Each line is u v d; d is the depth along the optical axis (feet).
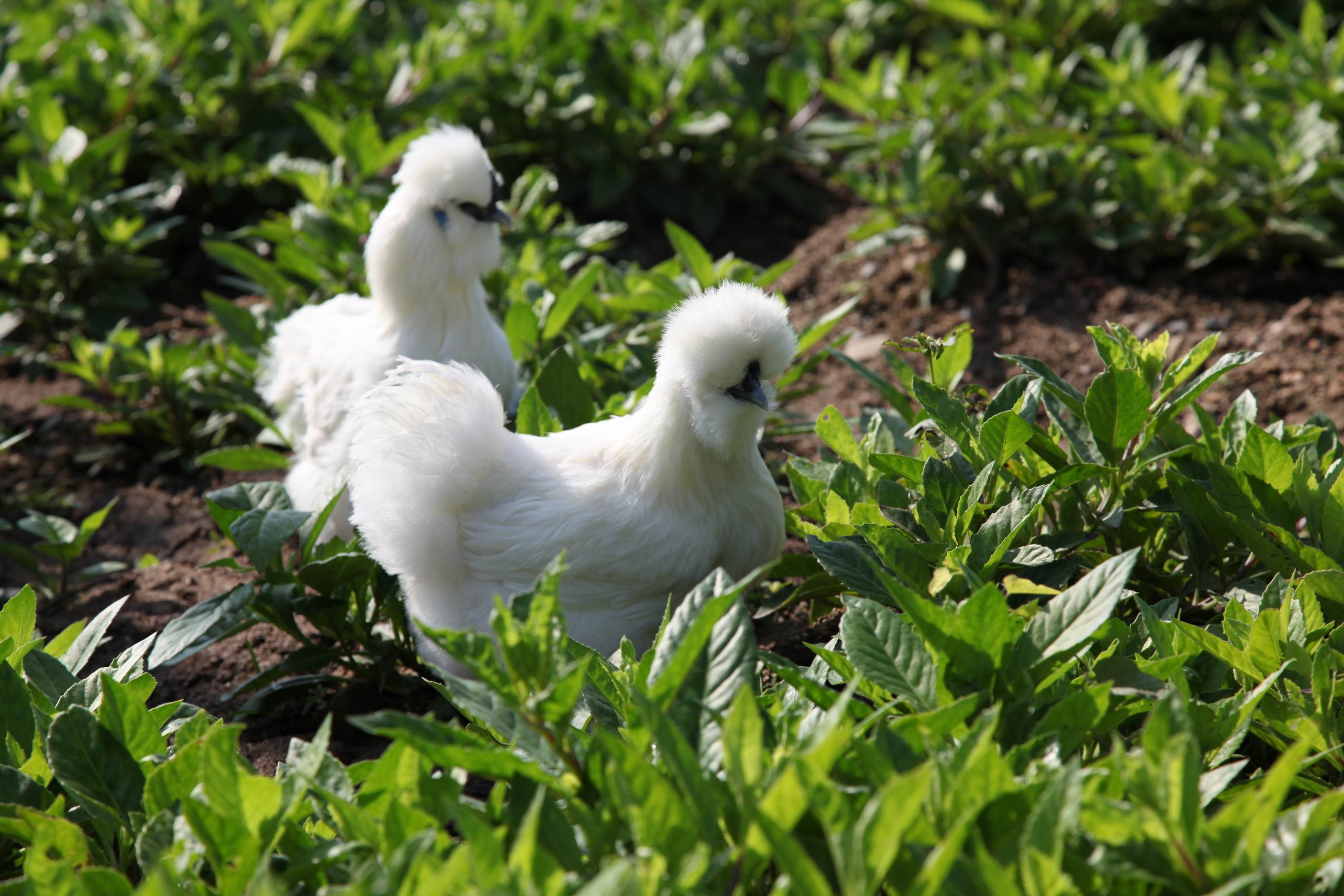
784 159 50.60
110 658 26.45
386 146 39.50
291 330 29.19
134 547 31.45
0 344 38.81
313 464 27.68
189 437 34.86
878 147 42.32
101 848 15.35
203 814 13.10
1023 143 38.81
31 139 40.50
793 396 31.17
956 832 11.13
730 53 48.44
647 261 44.86
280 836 13.74
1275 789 12.07
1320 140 36.63
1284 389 32.94
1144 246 39.01
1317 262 38.63
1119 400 18.89
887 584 14.79
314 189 38.06
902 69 47.09
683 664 13.64
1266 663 16.30
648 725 12.44
